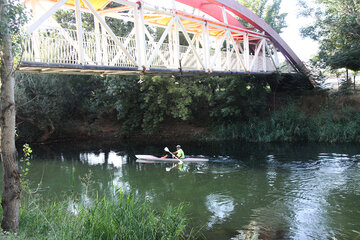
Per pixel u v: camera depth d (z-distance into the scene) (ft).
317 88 73.15
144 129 71.61
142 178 37.40
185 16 39.81
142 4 32.12
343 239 20.11
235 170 40.40
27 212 18.07
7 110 14.99
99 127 81.56
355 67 66.13
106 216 16.42
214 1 51.62
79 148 64.59
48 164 47.67
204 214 24.85
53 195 30.22
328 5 70.59
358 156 46.16
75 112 81.20
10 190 15.16
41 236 14.69
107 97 73.67
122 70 29.84
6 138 15.05
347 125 59.82
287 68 75.77
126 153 57.21
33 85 66.08
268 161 45.32
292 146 57.36
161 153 56.44
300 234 20.92
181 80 66.95
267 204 26.99
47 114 67.62
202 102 75.41
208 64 43.55
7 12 14.76
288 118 65.16
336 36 71.61
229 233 21.12
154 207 26.27
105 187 33.40
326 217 23.80
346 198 28.07
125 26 78.48
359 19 66.80
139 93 71.10
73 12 80.64
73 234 14.43
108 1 34.91
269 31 63.41
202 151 56.18
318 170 38.86
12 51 15.14
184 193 30.76
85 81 78.79
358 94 67.41
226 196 29.53
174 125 78.69
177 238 17.98
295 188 31.58
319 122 62.80
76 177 38.60
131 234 15.99
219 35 60.23
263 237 20.45
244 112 69.82
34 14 29.86
